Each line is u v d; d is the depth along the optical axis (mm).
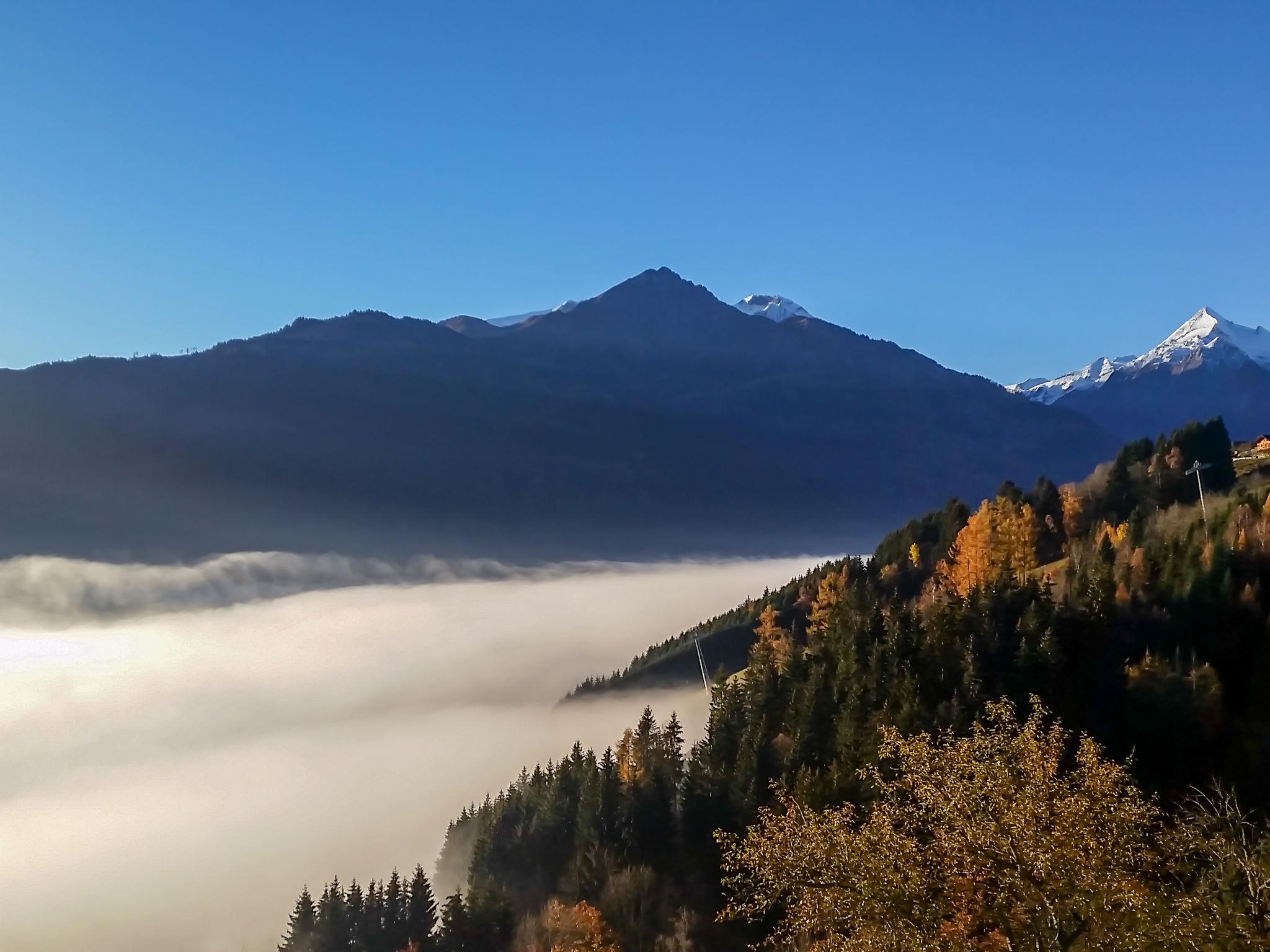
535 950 74188
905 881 26734
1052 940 25125
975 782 26359
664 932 72438
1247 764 63938
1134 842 26719
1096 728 70062
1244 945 24828
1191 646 76500
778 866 28891
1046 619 80250
